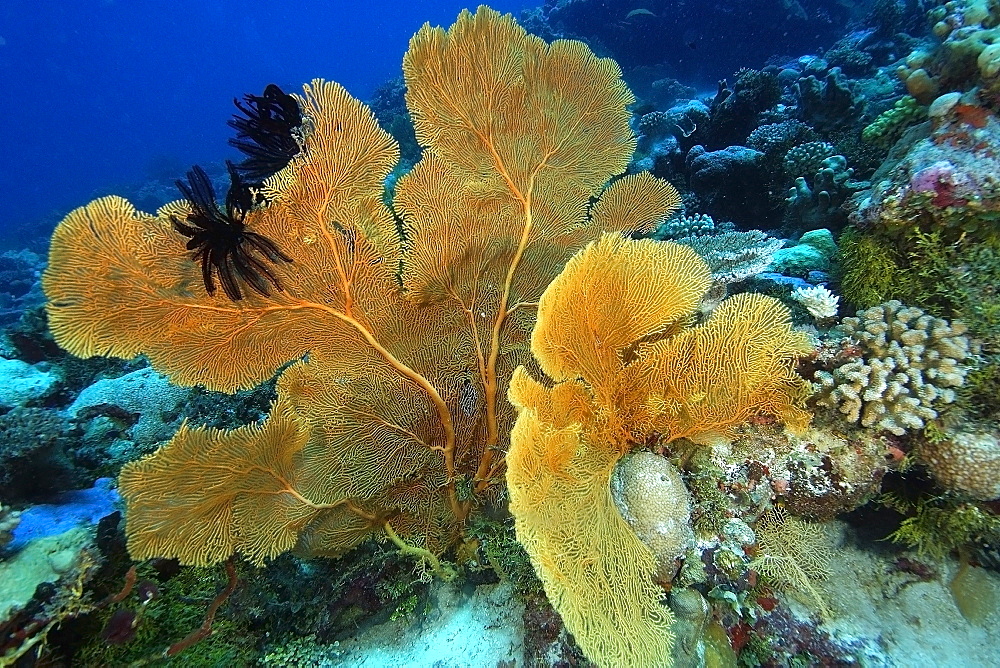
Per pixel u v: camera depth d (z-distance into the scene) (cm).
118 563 90
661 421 74
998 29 91
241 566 96
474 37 77
